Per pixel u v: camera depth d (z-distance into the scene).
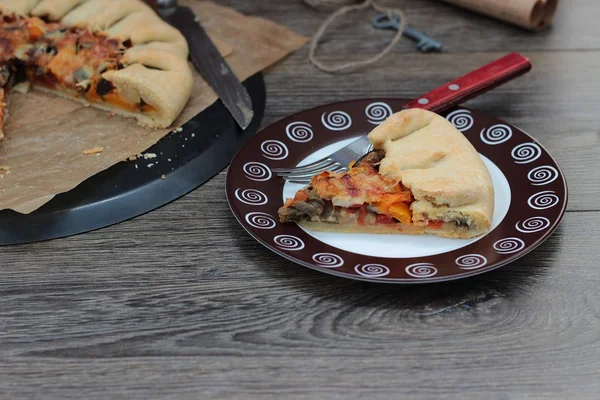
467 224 0.75
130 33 0.93
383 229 0.76
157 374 0.69
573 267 0.75
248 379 0.69
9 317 0.72
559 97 0.91
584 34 0.99
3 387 0.68
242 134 0.86
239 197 0.77
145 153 0.84
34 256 0.76
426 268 0.73
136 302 0.73
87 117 0.89
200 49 0.95
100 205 0.79
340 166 0.80
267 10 1.04
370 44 0.98
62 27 0.95
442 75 0.94
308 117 0.84
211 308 0.73
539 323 0.71
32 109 0.91
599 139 0.86
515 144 0.82
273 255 0.76
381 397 0.68
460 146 0.79
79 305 0.73
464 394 0.68
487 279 0.74
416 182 0.76
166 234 0.78
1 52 0.92
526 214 0.76
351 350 0.70
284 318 0.72
